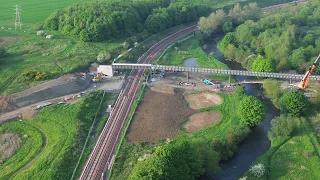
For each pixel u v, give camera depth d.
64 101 193.50
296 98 174.38
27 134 168.12
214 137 167.88
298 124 171.12
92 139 168.25
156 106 195.88
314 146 157.25
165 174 122.62
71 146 158.88
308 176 141.00
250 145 166.00
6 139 164.00
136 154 157.50
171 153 128.25
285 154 153.62
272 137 166.25
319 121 172.62
